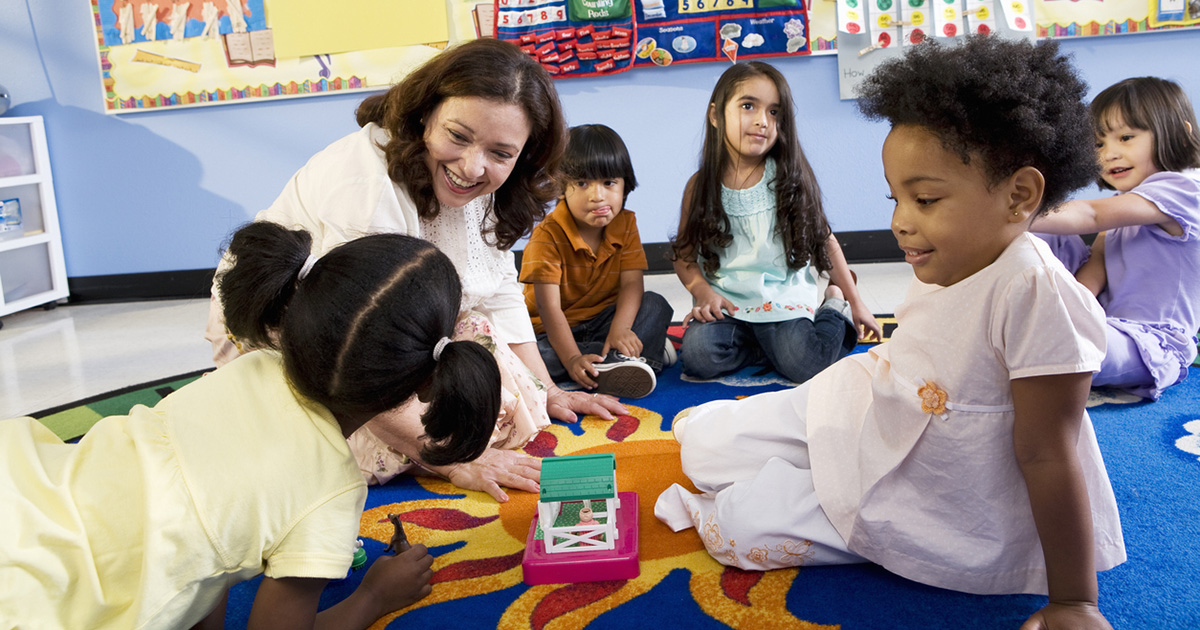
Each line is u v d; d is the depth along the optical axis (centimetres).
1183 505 108
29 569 70
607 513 100
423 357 76
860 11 262
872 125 273
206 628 90
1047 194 82
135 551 73
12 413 177
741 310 175
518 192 128
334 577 77
